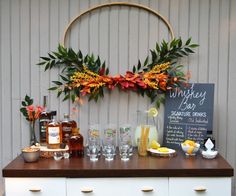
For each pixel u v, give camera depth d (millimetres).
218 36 2033
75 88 2006
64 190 1560
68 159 1745
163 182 1570
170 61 2021
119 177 1561
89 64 1988
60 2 2014
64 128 1894
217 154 1819
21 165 1618
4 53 2029
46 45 2023
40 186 1554
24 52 2025
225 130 2051
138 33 2031
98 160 1725
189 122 1946
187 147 1791
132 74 1991
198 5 2025
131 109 2051
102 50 2035
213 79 2041
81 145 1799
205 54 2037
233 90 2043
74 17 2018
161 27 2031
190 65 2037
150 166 1601
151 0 2021
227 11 2025
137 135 1941
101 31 2031
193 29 2031
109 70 2039
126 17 2029
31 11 2014
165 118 2000
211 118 1910
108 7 2023
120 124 2051
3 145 2051
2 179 2043
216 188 1569
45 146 1869
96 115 2047
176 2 2025
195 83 1971
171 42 1967
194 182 1570
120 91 2049
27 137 2051
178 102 1978
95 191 1566
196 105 1941
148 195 1571
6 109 2047
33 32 2020
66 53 1956
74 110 2039
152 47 2037
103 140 2033
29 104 2016
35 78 2035
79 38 2031
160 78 1946
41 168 1561
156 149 1858
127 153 1776
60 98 2041
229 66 2037
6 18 2018
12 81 2037
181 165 1618
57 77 2033
